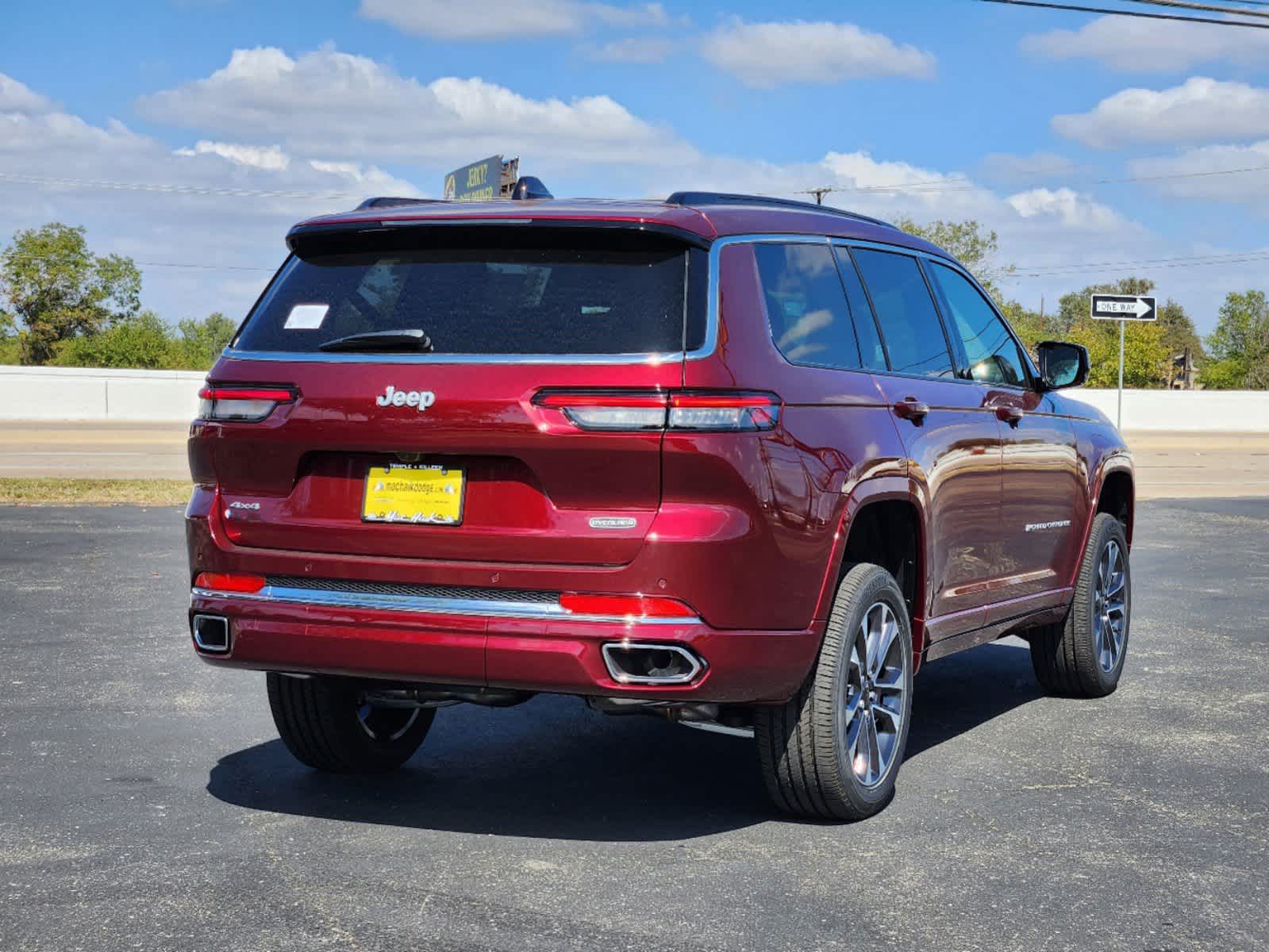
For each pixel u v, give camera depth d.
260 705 6.09
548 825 4.41
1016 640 8.40
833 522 4.20
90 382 47.06
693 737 5.71
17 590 9.27
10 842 4.15
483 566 3.92
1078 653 6.39
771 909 3.65
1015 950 3.39
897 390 4.79
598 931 3.47
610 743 5.59
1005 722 6.04
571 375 3.85
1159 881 3.93
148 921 3.50
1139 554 12.63
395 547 4.01
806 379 4.24
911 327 5.15
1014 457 5.61
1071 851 4.19
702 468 3.81
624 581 3.82
